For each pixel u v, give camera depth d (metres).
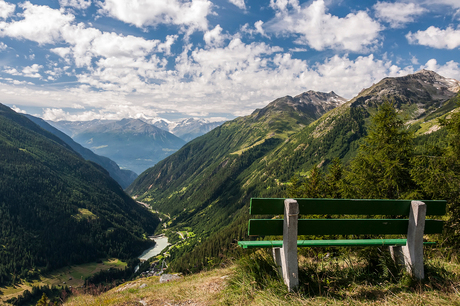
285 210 3.56
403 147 12.84
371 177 13.70
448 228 7.25
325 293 3.47
